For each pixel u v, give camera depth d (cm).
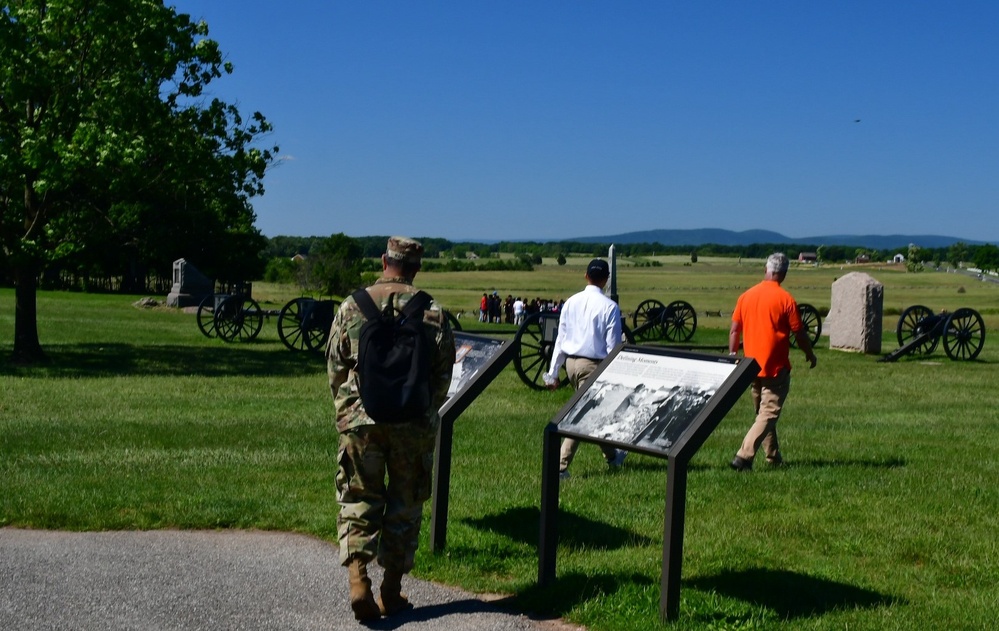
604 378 516
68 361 1981
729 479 819
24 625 454
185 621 466
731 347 884
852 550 609
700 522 670
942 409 1436
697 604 493
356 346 468
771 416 868
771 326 858
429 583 540
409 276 490
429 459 484
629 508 708
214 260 6344
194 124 2138
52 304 3922
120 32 1959
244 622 468
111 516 646
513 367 1962
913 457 956
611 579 529
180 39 2030
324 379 1769
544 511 516
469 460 901
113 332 2727
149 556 570
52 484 736
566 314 879
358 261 6675
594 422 495
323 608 491
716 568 564
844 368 2138
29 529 625
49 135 1888
